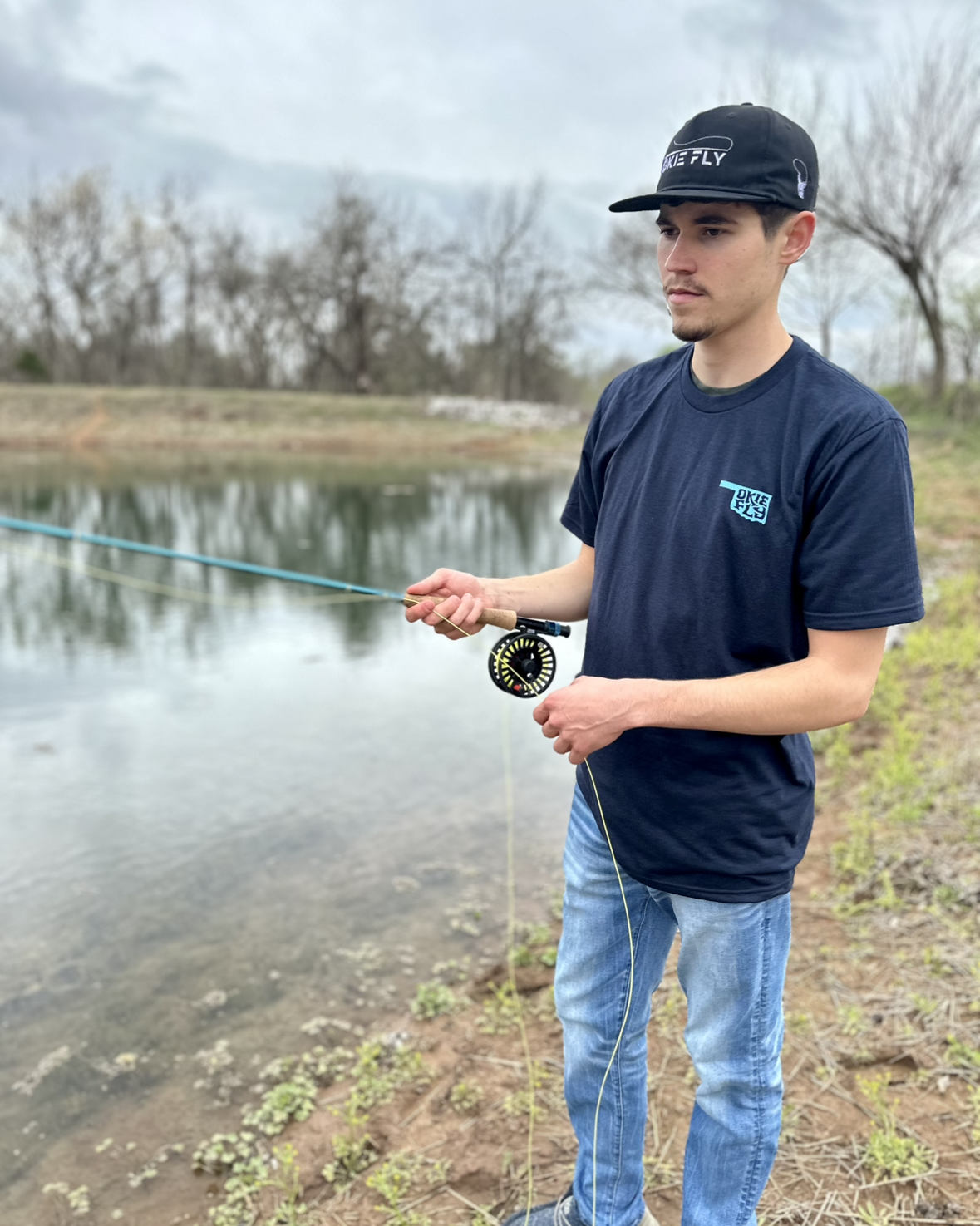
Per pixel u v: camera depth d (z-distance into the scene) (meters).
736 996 1.54
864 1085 2.24
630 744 1.54
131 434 30.67
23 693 5.82
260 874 3.65
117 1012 2.88
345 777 4.54
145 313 53.41
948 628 6.54
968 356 20.12
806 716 1.38
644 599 1.53
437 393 56.22
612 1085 1.74
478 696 5.77
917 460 16.47
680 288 1.41
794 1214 1.98
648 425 1.60
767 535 1.40
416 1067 2.59
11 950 3.16
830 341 22.62
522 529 12.99
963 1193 2.00
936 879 3.17
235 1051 2.72
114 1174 2.30
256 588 9.03
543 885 3.59
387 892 3.54
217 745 4.95
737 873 1.50
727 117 1.34
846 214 20.22
